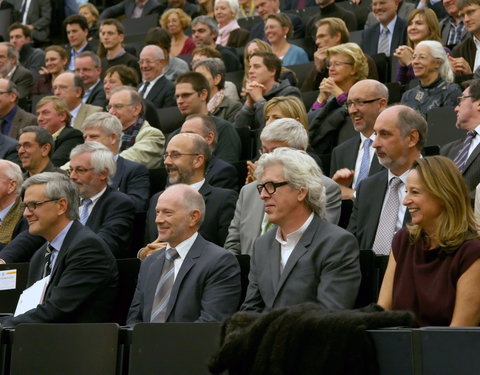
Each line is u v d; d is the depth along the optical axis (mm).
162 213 10250
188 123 14133
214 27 21812
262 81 16234
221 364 7125
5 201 13773
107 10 27266
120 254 12688
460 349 6340
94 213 12789
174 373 8477
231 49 21312
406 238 8555
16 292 11648
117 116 15992
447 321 8062
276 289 9328
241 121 16062
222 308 9781
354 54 15086
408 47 16719
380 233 10547
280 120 11758
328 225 9469
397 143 10625
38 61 24109
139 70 21984
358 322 6691
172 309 9938
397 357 6508
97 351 8914
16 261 12906
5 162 13859
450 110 13750
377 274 9539
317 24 17984
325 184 11250
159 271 10266
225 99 17094
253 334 7051
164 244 11422
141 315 10250
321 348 6711
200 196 10398
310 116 14938
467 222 8227
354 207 10906
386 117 10695
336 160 12930
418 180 8320
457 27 18609
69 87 18531
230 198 12375
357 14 22547
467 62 16406
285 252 9539
